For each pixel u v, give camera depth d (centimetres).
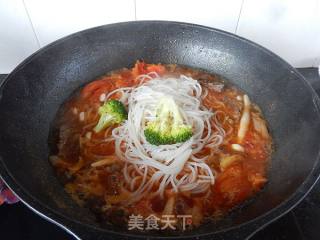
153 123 22
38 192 17
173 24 25
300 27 29
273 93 24
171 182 20
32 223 20
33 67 22
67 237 19
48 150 21
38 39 28
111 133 23
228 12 28
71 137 22
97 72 26
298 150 20
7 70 30
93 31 24
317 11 28
